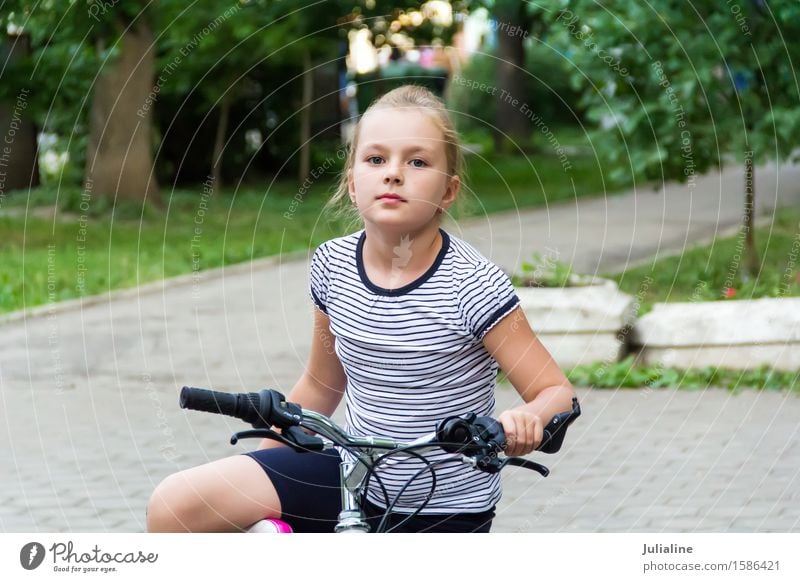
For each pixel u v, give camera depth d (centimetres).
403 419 251
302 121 1817
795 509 491
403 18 1554
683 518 478
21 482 550
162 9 1493
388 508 242
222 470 250
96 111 1619
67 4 1402
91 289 1105
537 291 784
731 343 757
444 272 246
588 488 525
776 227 1433
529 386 246
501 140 2378
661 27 963
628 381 730
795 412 662
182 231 1489
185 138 1941
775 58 966
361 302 250
